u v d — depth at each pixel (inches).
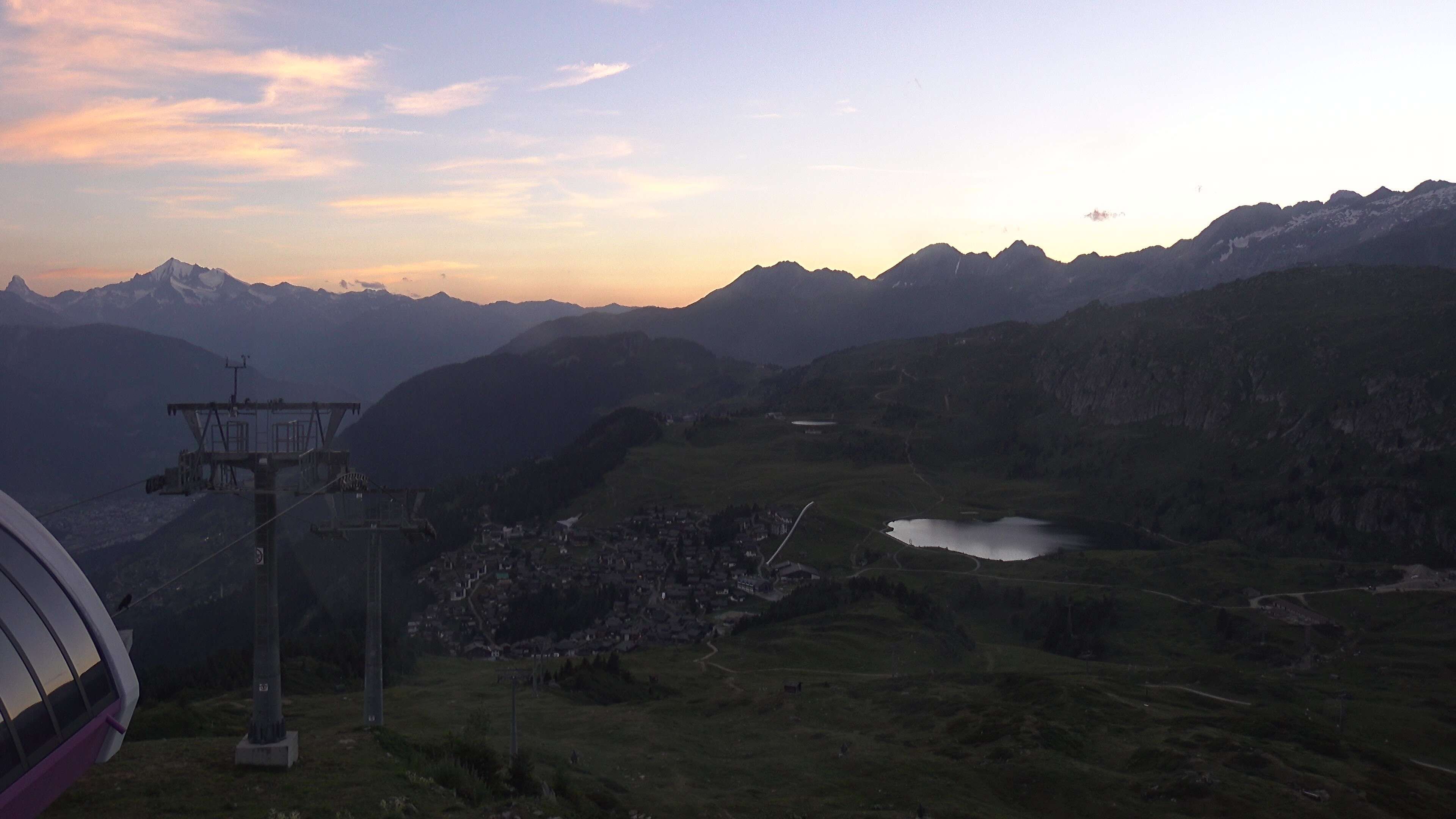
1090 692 3799.2
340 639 5014.8
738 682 4749.0
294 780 1375.5
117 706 852.0
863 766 2962.6
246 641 7165.4
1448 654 5910.4
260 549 1469.0
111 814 1187.9
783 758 3110.2
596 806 1854.1
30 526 822.5
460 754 1675.7
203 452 1448.1
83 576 861.8
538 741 3034.0
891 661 5334.6
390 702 3814.0
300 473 1526.8
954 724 3476.9
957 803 2600.9
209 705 3383.4
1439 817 2640.3
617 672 4822.8
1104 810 2615.7
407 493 2383.1
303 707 3432.6
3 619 729.6
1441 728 4404.5
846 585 7219.5
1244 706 4365.2
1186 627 6978.4
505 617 7613.2
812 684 4419.3
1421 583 7682.1
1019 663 5890.8
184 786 1317.7
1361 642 6338.6
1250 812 2519.7
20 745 702.5
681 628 7012.8
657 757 3002.0
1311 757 3043.8
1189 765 2842.0
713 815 2401.6
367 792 1336.1
